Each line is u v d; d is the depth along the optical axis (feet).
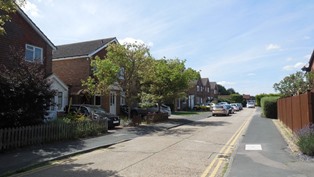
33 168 31.37
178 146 45.34
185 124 85.05
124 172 29.14
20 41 70.49
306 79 96.68
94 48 102.83
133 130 66.59
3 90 42.96
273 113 103.71
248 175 27.20
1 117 43.06
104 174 28.43
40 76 47.73
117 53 79.61
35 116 45.73
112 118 69.56
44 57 77.25
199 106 191.72
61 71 103.71
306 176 26.58
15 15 69.15
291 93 96.58
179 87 95.09
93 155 38.78
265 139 50.60
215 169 30.58
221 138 54.39
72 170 30.25
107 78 77.51
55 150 40.52
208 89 286.87
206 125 81.87
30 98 45.52
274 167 30.19
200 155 38.22
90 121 56.70
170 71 92.73
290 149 40.45
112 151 41.65
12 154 37.47
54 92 49.01
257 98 261.65
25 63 47.85
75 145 44.88
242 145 44.73
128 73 81.61
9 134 40.04
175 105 172.24
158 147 44.42
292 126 55.62
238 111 182.29
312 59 109.09
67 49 108.99
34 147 42.45
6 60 66.08
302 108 44.86
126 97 83.20
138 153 39.60
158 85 93.30
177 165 32.27
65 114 71.26
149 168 30.83
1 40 65.16
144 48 81.66
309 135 36.81
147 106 90.53
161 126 75.72
